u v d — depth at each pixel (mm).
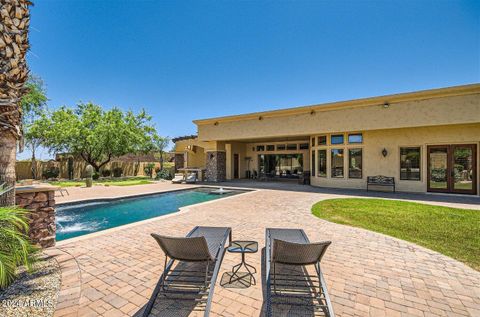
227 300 2775
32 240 4242
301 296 2748
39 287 2953
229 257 4066
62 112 22172
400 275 3398
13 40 3143
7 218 2754
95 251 4246
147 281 3188
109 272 3436
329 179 14016
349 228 5801
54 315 2416
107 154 24219
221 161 18672
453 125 10906
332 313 2416
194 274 3367
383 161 12453
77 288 2971
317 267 2949
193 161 25234
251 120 15602
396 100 11125
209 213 7422
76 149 21484
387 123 11344
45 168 21859
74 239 4895
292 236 3893
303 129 13695
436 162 11375
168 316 2463
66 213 9086
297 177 19000
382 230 5625
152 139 28078
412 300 2775
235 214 7285
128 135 23500
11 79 3148
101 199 10242
